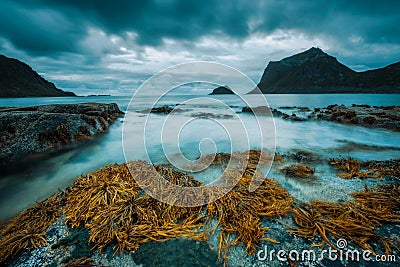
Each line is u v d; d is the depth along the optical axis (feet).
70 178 17.48
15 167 19.56
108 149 25.35
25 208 13.24
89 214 11.42
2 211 12.91
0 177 17.48
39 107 37.11
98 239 9.78
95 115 38.19
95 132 31.89
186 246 9.57
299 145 26.86
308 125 41.78
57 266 8.70
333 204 12.72
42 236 10.23
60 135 26.20
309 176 16.98
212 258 8.96
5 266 8.79
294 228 10.90
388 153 23.57
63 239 10.05
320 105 90.12
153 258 8.89
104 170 17.08
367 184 15.56
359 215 11.56
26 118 26.03
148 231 10.28
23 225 11.12
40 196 14.69
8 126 23.82
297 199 13.61
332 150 24.61
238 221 11.21
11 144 22.13
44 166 19.99
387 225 11.00
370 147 26.05
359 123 41.73
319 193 14.35
